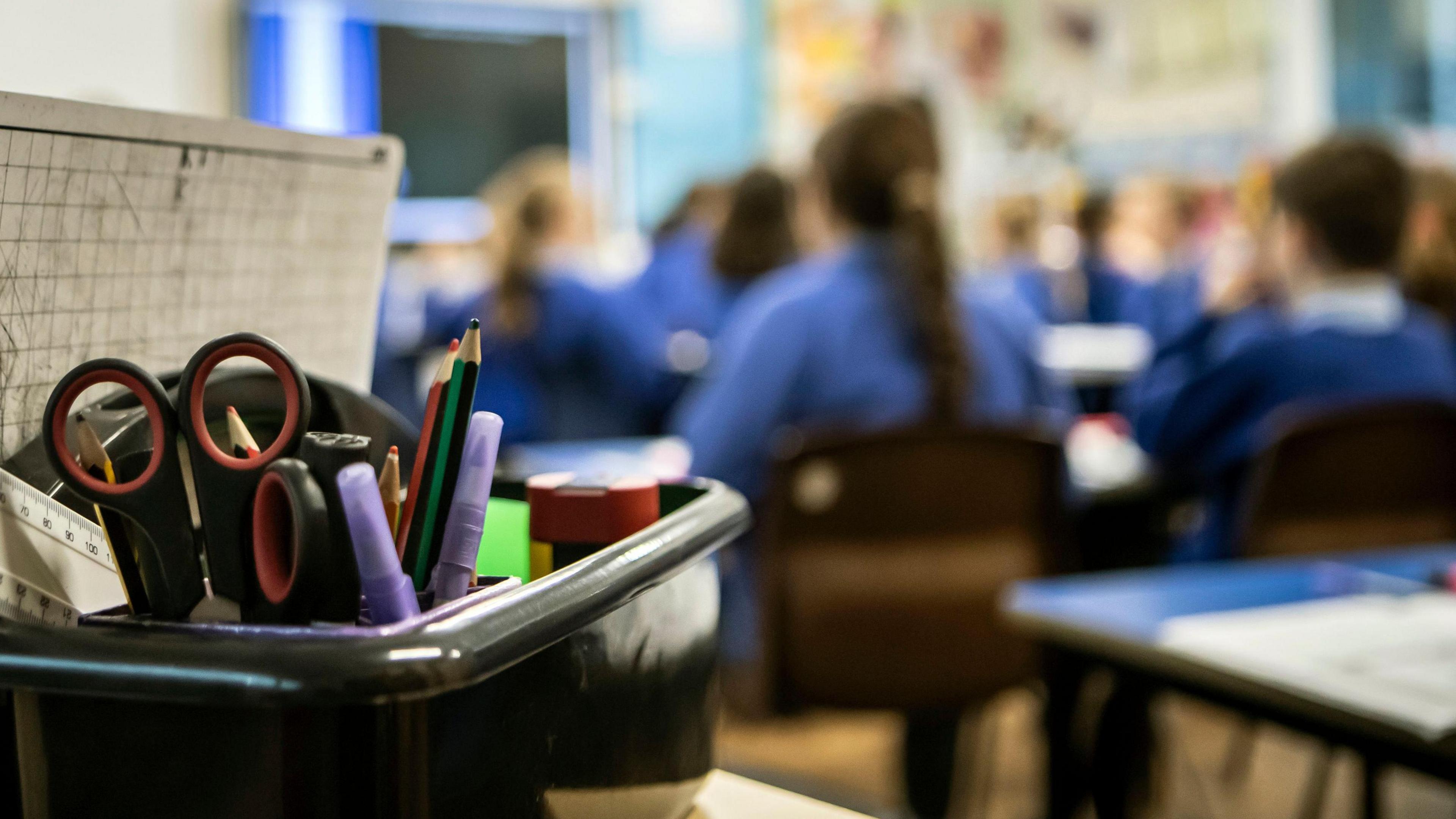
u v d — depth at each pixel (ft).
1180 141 16.60
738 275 9.18
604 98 14.71
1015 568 4.58
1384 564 3.42
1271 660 2.51
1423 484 4.91
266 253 1.54
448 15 13.56
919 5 16.47
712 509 1.57
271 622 1.05
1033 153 16.96
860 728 7.55
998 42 16.93
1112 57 16.85
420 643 0.98
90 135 1.24
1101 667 3.08
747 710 4.83
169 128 1.32
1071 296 13.47
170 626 1.04
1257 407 5.66
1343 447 4.79
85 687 0.98
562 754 1.20
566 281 8.52
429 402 1.19
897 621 4.48
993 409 5.12
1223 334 6.84
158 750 1.01
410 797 1.00
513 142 14.30
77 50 3.98
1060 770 3.17
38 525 1.13
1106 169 16.81
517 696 1.12
